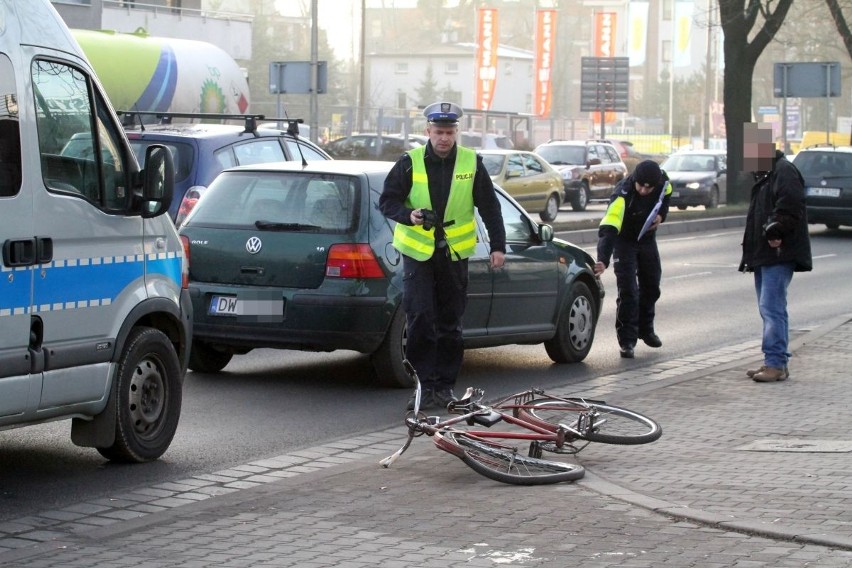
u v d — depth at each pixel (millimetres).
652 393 16438
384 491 11555
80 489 11898
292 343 16844
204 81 45281
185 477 12406
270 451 13664
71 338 11766
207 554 9633
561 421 13070
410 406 14539
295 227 16906
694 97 183250
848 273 33906
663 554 9406
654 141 130250
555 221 50562
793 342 20594
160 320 13359
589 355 20734
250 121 24266
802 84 51250
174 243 13312
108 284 12219
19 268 11125
